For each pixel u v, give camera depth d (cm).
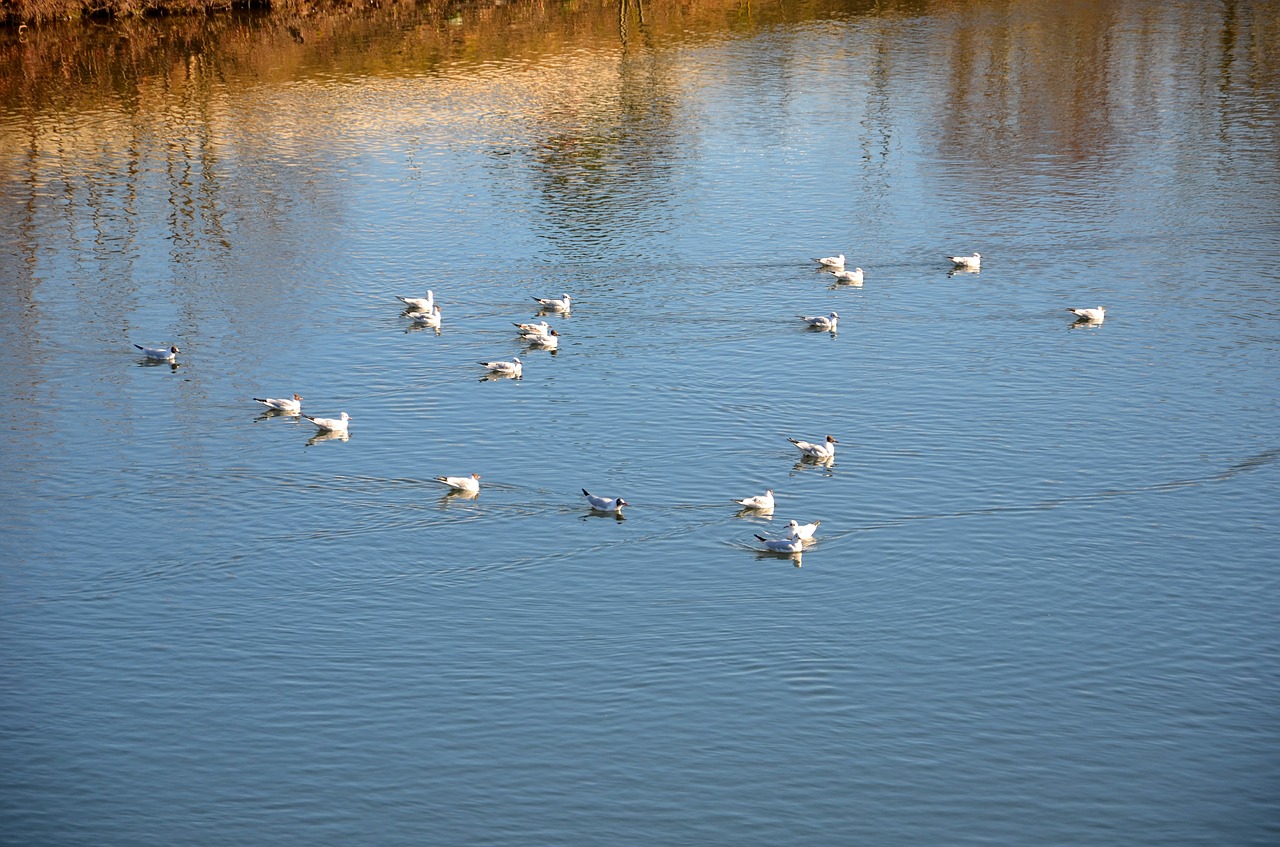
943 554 5353
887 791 4062
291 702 4509
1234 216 9256
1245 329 7438
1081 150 10819
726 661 4709
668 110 12112
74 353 7431
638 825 3931
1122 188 9919
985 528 5531
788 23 15525
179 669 4691
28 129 11644
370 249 8981
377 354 7412
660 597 5122
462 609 5056
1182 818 3931
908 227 9262
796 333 7575
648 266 8656
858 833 3894
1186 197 9669
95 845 3844
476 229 9331
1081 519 5575
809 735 4319
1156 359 7100
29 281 8456
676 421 6544
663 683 4597
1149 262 8500
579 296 8200
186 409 6775
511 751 4256
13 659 4734
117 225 9431
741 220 9450
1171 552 5312
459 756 4238
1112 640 4778
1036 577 5178
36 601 5106
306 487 5972
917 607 5016
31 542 5534
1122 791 4047
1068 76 12962
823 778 4122
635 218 9519
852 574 5241
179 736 4331
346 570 5328
